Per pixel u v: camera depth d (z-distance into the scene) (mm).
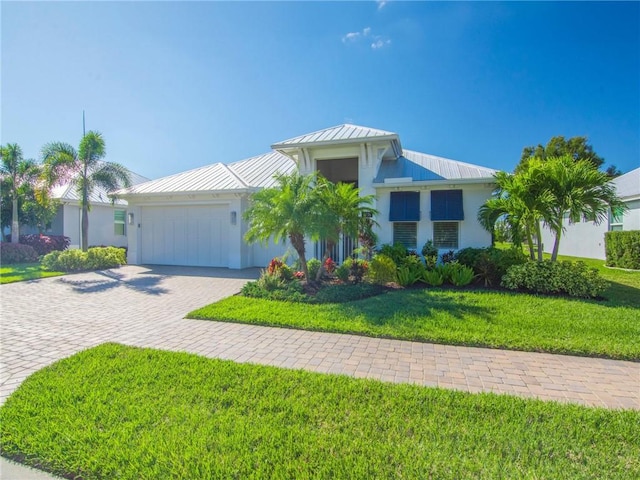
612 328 7047
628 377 5113
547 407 4102
